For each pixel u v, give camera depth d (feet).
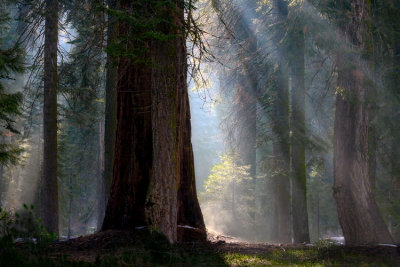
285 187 65.31
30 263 20.76
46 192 54.39
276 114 66.74
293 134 58.49
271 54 63.57
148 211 34.63
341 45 41.55
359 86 41.52
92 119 76.18
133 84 42.65
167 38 30.89
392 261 30.42
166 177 34.76
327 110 67.10
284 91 64.90
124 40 32.09
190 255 29.99
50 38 54.08
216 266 26.55
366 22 41.68
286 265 27.96
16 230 25.81
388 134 59.06
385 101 53.01
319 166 62.34
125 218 41.50
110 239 36.17
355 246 36.65
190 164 44.06
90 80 57.00
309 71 70.69
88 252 30.89
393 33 50.49
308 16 43.80
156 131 35.09
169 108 35.17
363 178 41.47
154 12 32.73
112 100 57.57
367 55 40.78
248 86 69.72
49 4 52.85
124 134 43.27
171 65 35.14
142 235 36.32
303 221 57.57
